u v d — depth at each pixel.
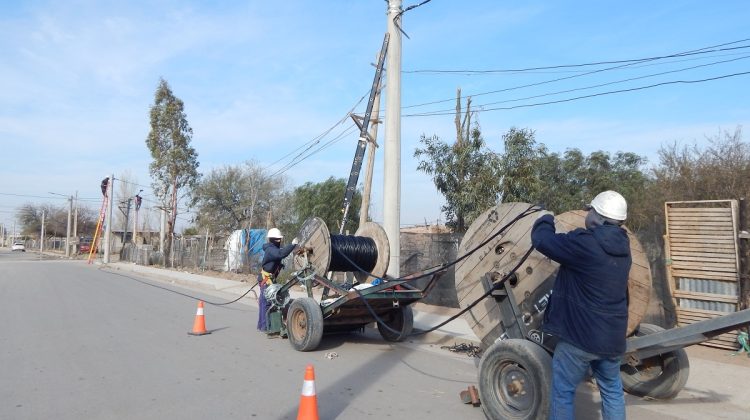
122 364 8.07
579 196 21.88
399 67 12.45
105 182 49.47
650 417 5.91
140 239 75.31
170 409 6.00
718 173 12.18
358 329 10.62
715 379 7.27
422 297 9.23
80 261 54.22
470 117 18.81
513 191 15.40
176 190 40.53
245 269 27.09
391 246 11.86
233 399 6.38
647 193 14.71
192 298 17.80
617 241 4.44
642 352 5.32
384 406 6.22
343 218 12.77
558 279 4.83
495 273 6.54
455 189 16.11
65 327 11.28
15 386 6.87
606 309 4.41
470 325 6.86
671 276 9.40
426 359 8.80
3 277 26.75
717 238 8.89
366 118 13.51
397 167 12.16
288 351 9.20
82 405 6.12
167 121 40.34
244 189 40.03
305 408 5.19
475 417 5.86
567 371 4.60
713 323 4.66
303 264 9.96
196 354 8.84
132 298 17.30
